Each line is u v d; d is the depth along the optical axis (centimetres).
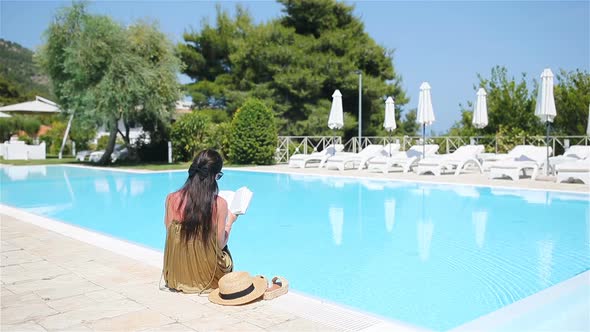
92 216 906
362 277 504
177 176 1652
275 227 781
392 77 3150
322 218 859
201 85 3045
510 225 777
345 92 2928
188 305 356
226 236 390
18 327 316
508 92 2289
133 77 1945
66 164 2131
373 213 904
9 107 3117
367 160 1764
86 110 1928
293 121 2906
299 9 2988
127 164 2119
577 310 367
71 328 314
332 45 2892
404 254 600
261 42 2866
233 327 314
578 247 626
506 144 2092
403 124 3547
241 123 2075
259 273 524
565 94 2138
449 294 447
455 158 1605
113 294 382
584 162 1267
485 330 330
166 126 2217
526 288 463
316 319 329
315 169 1817
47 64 2103
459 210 925
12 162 2250
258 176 1622
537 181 1304
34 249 541
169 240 386
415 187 1271
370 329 312
